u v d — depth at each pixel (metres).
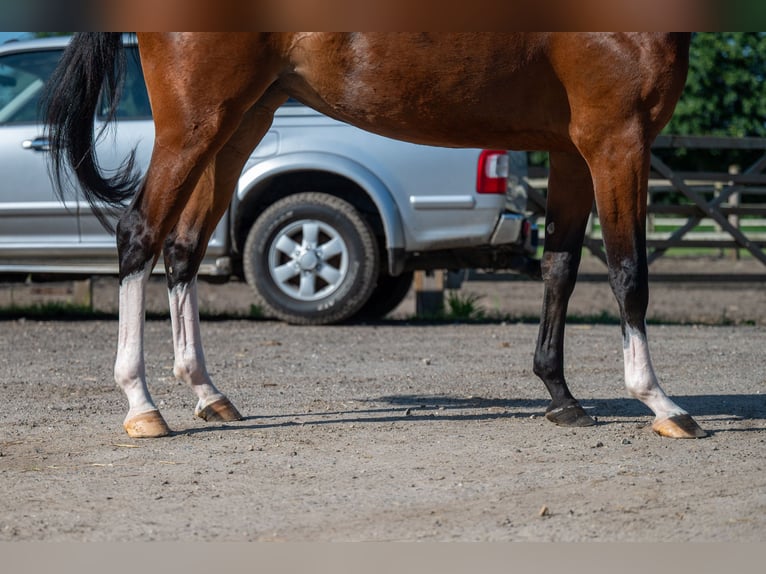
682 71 4.69
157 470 4.39
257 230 9.59
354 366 7.52
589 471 4.34
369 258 9.51
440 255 9.59
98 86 5.26
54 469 4.41
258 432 5.14
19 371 7.25
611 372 7.24
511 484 4.13
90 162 5.32
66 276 10.88
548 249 5.36
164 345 8.63
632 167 4.69
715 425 5.30
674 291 15.79
